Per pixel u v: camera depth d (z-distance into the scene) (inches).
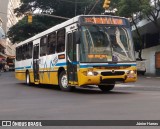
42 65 837.8
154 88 829.8
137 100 511.2
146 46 2180.1
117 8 1742.1
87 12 2220.7
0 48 3855.8
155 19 1664.6
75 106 444.8
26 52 1000.9
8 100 537.0
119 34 647.8
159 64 1875.0
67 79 686.5
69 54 672.4
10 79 1424.7
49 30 794.2
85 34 628.4
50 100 526.6
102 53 626.2
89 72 613.9
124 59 638.5
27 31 2266.2
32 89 799.1
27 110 413.4
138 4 1594.5
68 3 2215.8
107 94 629.6
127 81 641.6
